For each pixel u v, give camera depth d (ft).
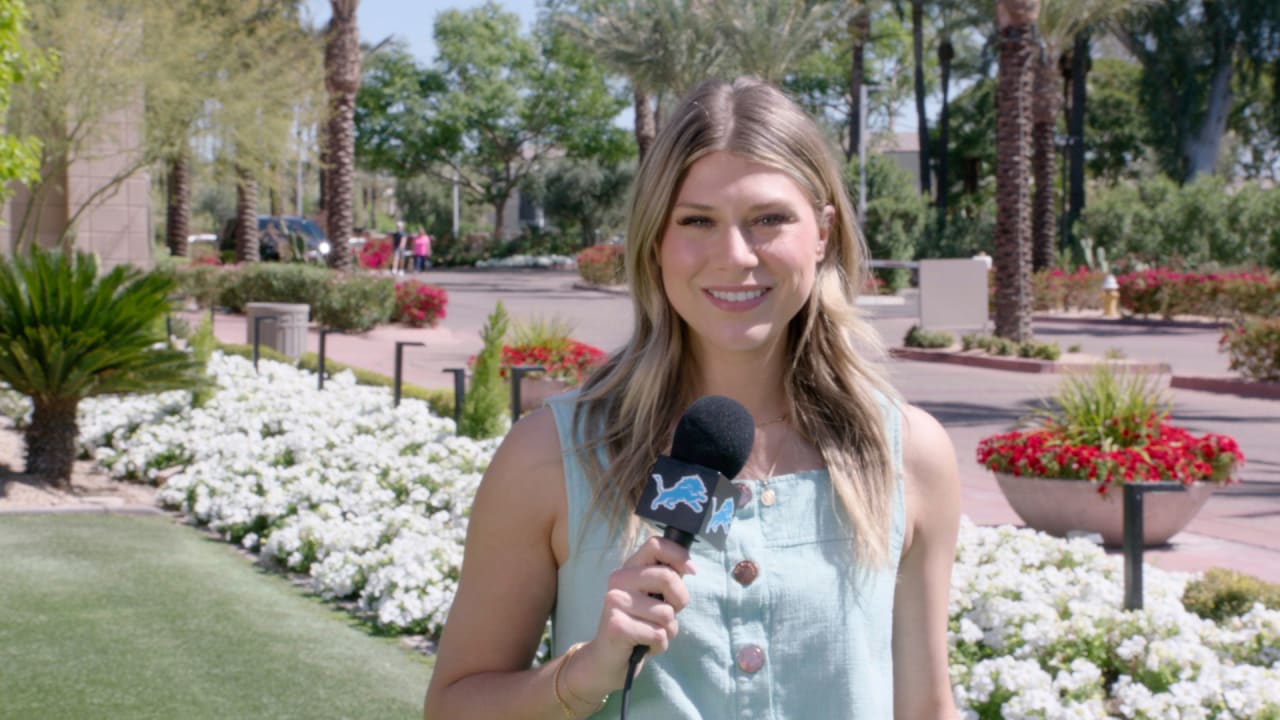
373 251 156.25
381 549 23.43
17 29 30.42
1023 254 72.13
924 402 54.19
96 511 28.89
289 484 27.86
